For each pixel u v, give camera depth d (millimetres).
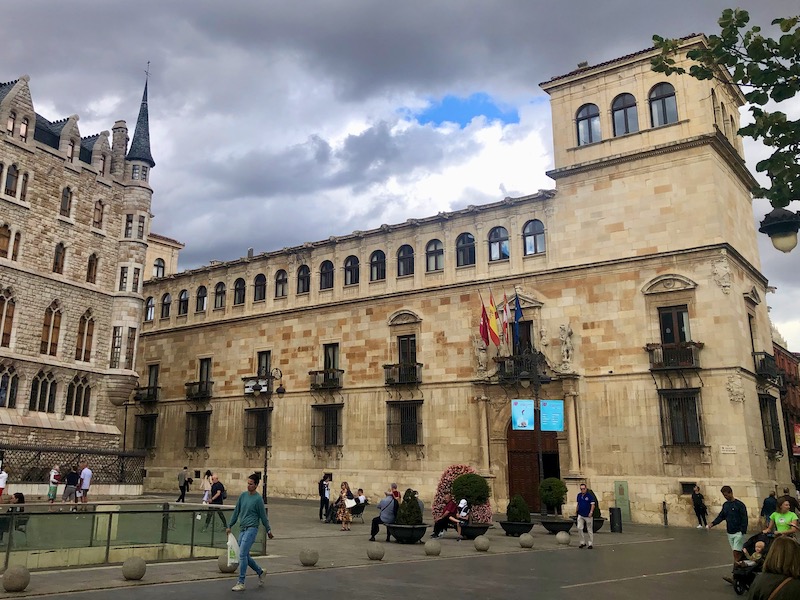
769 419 36938
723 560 20297
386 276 46969
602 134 40094
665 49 12789
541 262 40906
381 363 45750
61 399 42938
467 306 43000
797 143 11461
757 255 42094
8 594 12930
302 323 50406
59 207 44344
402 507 24250
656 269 37062
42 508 17656
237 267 55438
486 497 27094
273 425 50094
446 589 14438
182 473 41938
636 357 36656
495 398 40438
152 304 61062
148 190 50062
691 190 36781
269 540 23703
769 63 11352
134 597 12945
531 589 14570
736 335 34594
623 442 36156
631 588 14914
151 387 57656
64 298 43969
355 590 14141
